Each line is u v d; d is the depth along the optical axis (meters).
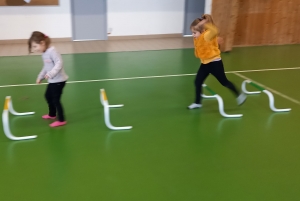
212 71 3.91
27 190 2.54
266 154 3.15
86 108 4.18
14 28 8.14
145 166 2.90
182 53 7.42
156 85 5.14
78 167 2.86
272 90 4.95
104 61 6.57
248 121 3.87
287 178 2.78
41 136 3.40
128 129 3.61
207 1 8.25
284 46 8.36
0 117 3.85
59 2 8.26
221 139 3.43
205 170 2.86
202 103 4.41
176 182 2.68
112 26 8.91
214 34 3.60
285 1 8.19
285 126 3.76
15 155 3.03
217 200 2.47
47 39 3.35
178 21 9.38
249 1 7.96
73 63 6.37
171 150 3.19
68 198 2.46
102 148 3.19
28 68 5.94
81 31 8.71
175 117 3.96
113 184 2.63
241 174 2.81
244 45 8.38
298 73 5.87
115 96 4.62
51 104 3.73
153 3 9.00
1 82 5.12
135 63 6.47
